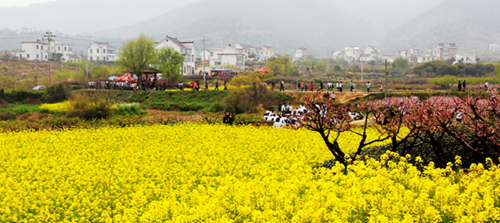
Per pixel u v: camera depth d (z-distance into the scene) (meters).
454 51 186.50
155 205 12.86
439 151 18.52
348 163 19.50
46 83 85.44
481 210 11.27
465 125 19.95
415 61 187.88
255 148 24.11
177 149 24.14
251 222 11.57
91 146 25.95
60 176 18.19
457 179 14.68
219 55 132.50
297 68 125.50
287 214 12.37
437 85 72.81
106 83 71.88
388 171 15.38
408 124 18.59
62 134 30.42
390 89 72.38
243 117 38.41
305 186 14.73
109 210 13.78
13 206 14.39
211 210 12.09
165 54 80.69
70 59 158.00
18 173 18.86
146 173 18.67
